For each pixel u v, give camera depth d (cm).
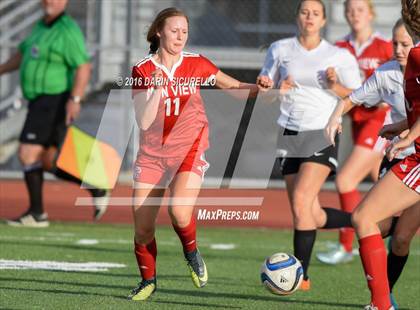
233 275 2845
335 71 2716
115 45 5691
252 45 6250
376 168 3381
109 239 3672
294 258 2181
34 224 4053
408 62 1925
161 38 2134
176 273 2827
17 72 6000
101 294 2334
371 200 2002
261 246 3647
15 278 2569
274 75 2788
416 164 1952
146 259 2242
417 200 1973
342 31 5853
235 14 6303
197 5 6281
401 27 2261
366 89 2298
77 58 3922
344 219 2822
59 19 3969
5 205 4800
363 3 3588
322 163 2633
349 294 2534
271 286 2150
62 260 2994
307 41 2752
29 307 2105
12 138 5900
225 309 2195
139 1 6141
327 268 3145
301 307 2277
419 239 4072
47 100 3978
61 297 2261
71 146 3906
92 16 6062
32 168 4016
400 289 2669
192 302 2278
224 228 4272
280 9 6212
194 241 2194
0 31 6141
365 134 3303
